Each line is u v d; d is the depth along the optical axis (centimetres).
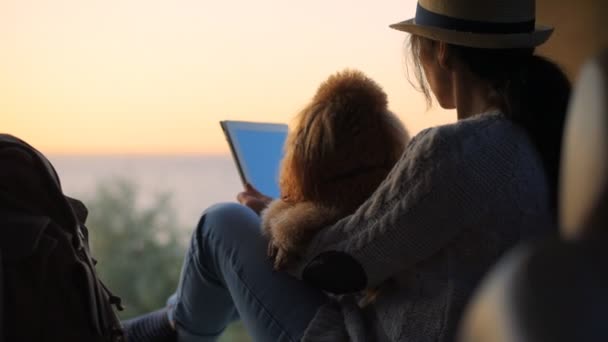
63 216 136
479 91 126
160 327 170
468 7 124
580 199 41
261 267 140
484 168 113
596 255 37
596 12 218
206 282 154
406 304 122
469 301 115
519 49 124
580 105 43
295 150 134
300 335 134
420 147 117
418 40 134
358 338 127
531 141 117
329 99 134
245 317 143
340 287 125
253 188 164
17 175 134
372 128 131
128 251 246
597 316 35
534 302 35
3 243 126
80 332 129
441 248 118
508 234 114
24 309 126
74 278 130
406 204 116
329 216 129
